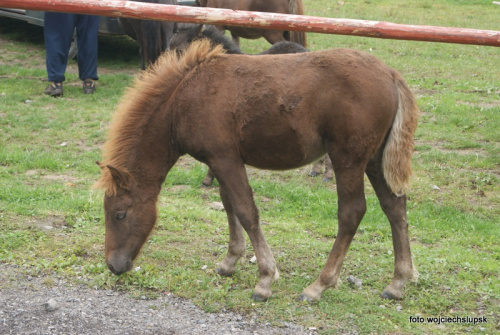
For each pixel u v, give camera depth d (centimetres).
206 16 480
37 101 1023
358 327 423
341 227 449
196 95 445
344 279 501
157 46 1044
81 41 1053
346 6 1845
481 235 607
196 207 652
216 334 407
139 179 458
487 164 788
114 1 491
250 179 761
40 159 774
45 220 581
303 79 434
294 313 436
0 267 488
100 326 410
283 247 559
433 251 557
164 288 469
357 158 435
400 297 466
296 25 473
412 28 461
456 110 991
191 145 450
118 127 462
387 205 466
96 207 619
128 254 454
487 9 1911
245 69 445
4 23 1548
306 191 716
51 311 426
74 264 502
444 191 721
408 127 445
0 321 410
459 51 1462
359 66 433
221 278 493
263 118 436
